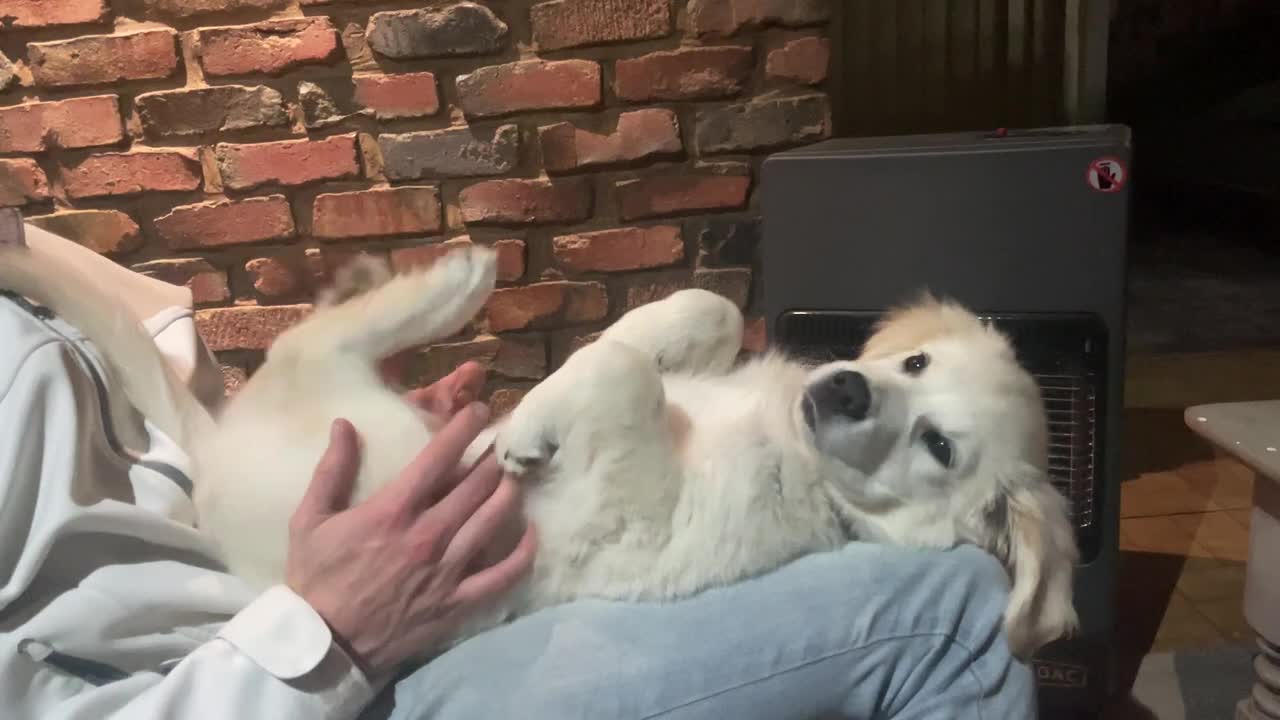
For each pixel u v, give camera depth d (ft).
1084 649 4.48
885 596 2.66
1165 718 4.74
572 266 5.85
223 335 5.98
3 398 2.41
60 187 5.74
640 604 2.76
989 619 2.75
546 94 5.54
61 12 5.44
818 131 5.57
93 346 2.82
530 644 2.64
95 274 3.50
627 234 5.78
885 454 3.05
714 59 5.47
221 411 3.40
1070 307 4.05
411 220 5.79
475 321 5.94
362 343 3.09
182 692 2.19
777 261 4.38
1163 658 5.15
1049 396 4.20
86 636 2.36
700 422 3.23
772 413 3.17
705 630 2.60
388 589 2.44
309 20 5.43
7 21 5.45
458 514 2.62
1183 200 14.46
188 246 5.84
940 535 3.04
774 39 5.46
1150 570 5.90
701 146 5.62
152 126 5.65
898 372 3.27
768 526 2.86
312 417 2.93
